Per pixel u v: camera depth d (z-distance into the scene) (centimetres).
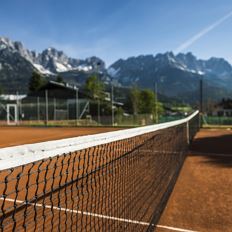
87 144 313
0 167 185
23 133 2217
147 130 602
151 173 589
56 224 360
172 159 864
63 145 263
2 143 1494
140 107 6756
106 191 386
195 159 1133
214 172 883
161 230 461
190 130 1728
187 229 466
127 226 379
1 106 3862
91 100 5122
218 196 636
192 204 583
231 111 9381
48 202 409
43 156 229
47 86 5472
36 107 3966
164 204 564
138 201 449
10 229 335
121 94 9569
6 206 443
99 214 375
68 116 4422
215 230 464
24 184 546
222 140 1880
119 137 417
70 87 5569
